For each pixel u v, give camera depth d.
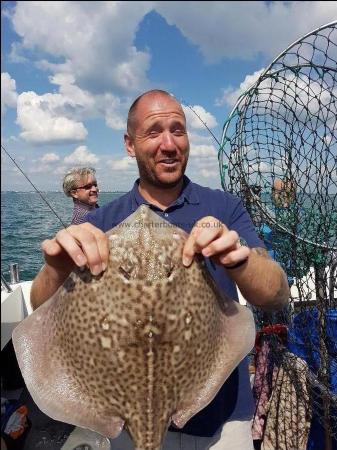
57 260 0.65
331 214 1.02
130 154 0.93
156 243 0.62
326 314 1.02
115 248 0.61
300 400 1.06
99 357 0.59
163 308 0.59
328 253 1.04
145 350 0.58
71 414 0.62
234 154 1.15
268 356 1.19
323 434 1.10
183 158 0.86
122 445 0.86
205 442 0.83
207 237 0.61
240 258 0.63
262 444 1.13
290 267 1.10
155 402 0.59
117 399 0.60
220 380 0.66
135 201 0.90
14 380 1.36
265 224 1.17
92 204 2.04
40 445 0.99
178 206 0.88
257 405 1.18
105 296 0.59
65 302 0.62
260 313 1.20
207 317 0.63
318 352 1.02
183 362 0.61
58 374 0.63
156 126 0.83
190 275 0.62
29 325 0.66
